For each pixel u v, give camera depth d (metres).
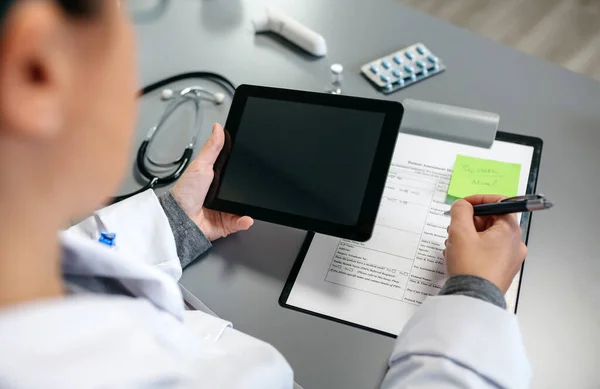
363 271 0.71
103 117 0.29
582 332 0.64
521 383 0.52
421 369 0.52
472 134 0.83
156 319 0.41
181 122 0.93
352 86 0.94
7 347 0.29
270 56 1.02
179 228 0.74
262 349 0.52
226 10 1.13
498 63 0.95
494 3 2.04
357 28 1.04
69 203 0.30
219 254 0.76
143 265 0.46
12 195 0.27
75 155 0.28
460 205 0.69
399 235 0.74
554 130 0.84
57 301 0.32
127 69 0.30
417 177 0.80
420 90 0.92
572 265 0.70
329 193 0.71
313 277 0.72
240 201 0.74
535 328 0.65
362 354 0.64
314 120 0.74
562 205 0.75
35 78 0.24
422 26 1.03
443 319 0.55
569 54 1.84
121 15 0.29
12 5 0.22
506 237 0.64
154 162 0.87
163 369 0.35
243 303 0.71
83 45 0.26
